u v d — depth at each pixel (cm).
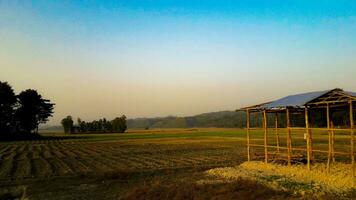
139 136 12044
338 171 2542
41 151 6178
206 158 4616
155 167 3828
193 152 5528
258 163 3177
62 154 5541
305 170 2677
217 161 4259
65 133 16925
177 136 11462
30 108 12138
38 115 12912
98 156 5141
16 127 12012
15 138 10925
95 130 17888
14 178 3244
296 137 8175
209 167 3728
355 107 2727
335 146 5453
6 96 11194
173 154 5253
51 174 3450
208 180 2778
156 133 14912
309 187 2264
